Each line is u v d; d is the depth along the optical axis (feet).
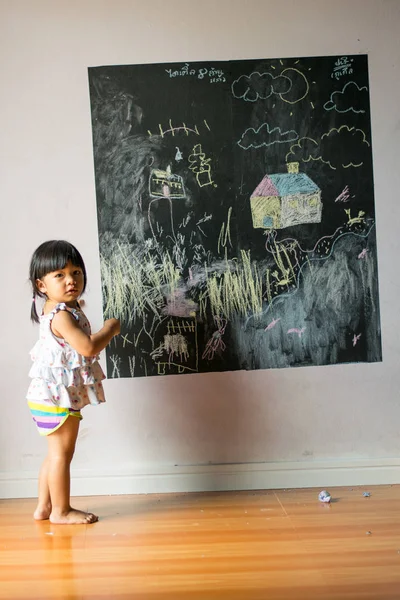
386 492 9.50
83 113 9.71
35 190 9.73
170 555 7.30
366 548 7.30
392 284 9.89
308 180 9.78
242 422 9.90
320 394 9.93
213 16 9.68
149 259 9.78
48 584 6.64
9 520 8.75
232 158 9.77
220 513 8.76
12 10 9.62
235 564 6.98
